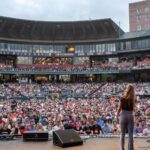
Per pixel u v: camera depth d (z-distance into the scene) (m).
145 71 83.19
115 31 99.00
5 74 88.75
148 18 108.12
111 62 94.62
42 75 92.81
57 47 96.88
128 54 90.94
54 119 23.44
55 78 93.69
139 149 11.11
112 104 40.44
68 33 102.44
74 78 93.69
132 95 9.18
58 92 75.94
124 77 89.31
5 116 26.55
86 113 28.78
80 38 101.56
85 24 101.62
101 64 95.06
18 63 92.75
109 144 12.09
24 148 11.35
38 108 35.16
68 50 97.12
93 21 100.81
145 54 87.25
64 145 11.38
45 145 11.79
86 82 89.81
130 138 9.33
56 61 96.88
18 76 90.25
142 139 13.16
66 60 97.19
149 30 92.31
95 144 12.06
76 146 11.58
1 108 35.31
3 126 19.59
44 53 95.69
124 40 90.56
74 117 25.05
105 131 20.89
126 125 9.33
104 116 25.98
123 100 9.21
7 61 92.19
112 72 87.81
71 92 75.81
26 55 93.69
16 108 35.38
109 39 96.50
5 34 95.31
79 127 20.53
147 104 40.72
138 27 110.50
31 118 25.83
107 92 73.31
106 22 99.62
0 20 94.00
